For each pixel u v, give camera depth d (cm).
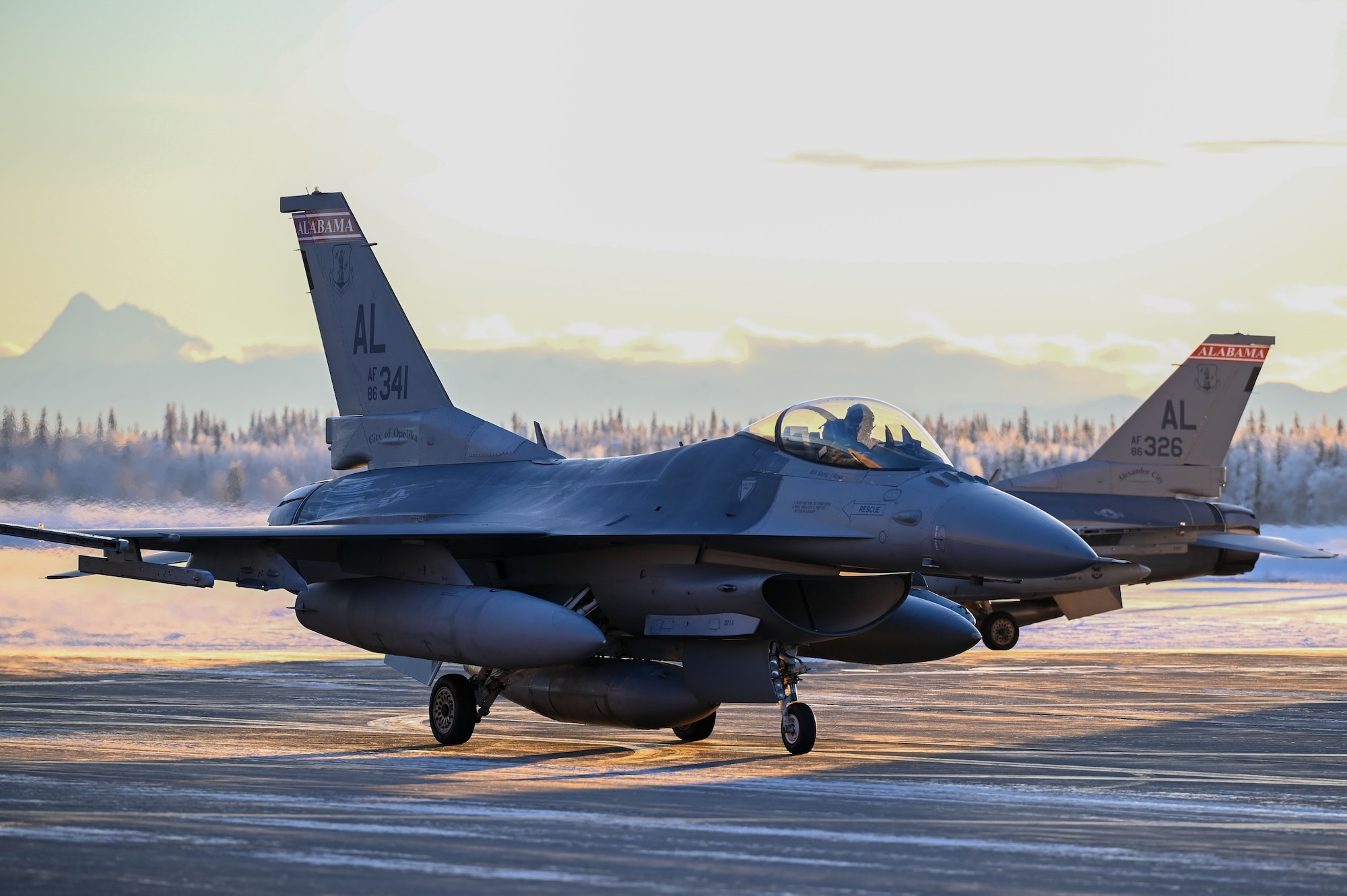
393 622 2781
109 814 1723
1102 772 2250
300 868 1416
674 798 1933
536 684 2820
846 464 2631
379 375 3672
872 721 3056
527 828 1661
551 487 3108
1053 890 1366
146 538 2759
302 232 3800
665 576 2725
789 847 1563
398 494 3416
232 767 2228
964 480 2558
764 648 2603
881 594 2709
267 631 6606
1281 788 2094
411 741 2711
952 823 1733
